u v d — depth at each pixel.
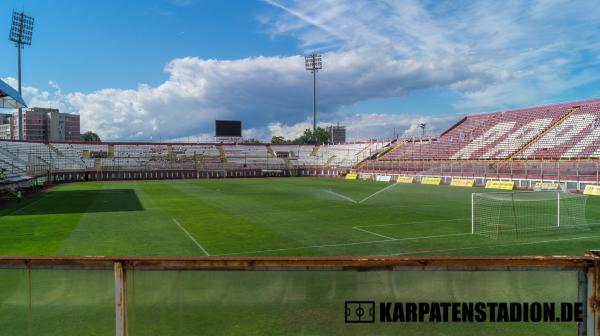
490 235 15.03
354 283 3.87
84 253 12.41
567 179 35.72
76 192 36.78
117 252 12.55
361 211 22.19
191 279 3.89
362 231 16.00
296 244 13.67
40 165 51.66
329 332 3.87
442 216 20.05
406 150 66.75
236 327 3.91
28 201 28.62
